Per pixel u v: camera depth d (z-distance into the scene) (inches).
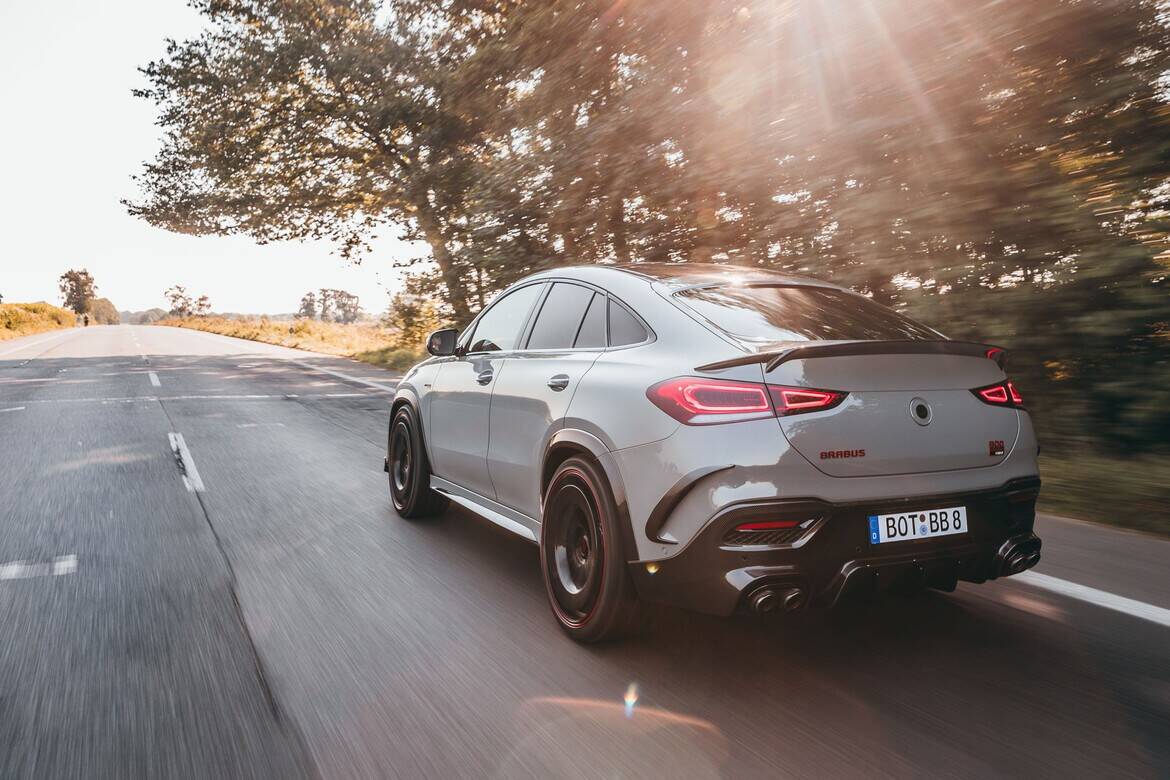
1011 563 111.7
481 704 102.5
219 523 195.5
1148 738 93.4
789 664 114.2
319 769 87.4
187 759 89.4
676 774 86.3
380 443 317.1
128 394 503.5
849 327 122.9
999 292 224.1
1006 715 98.9
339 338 1380.4
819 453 100.7
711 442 101.5
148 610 136.6
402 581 151.7
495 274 435.8
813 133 265.9
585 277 145.3
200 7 842.8
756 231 303.4
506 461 148.3
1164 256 203.6
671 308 122.6
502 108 453.1
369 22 804.0
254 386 553.6
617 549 113.5
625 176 343.6
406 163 824.9
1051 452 226.4
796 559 100.3
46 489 233.9
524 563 163.5
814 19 263.9
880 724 97.0
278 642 122.8
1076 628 125.5
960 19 228.1
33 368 743.7
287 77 835.4
